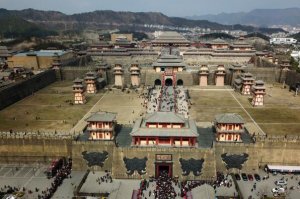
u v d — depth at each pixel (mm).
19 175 109938
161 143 107188
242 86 195875
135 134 105562
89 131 112750
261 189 98188
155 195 94250
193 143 106375
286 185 100500
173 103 166000
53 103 174625
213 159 104562
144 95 191375
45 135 118188
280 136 120688
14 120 144875
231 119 108500
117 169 106625
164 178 104375
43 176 109125
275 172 108500
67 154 117562
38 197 95000
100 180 104562
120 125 129125
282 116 150625
